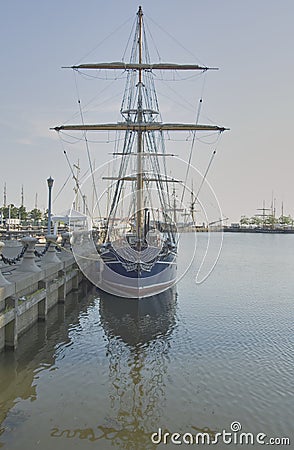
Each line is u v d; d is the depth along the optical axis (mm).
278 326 17391
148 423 9250
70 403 10047
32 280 14539
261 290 27250
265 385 11352
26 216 91188
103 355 13461
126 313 19469
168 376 11852
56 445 8320
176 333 16172
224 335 15984
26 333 14641
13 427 8930
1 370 11945
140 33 29234
